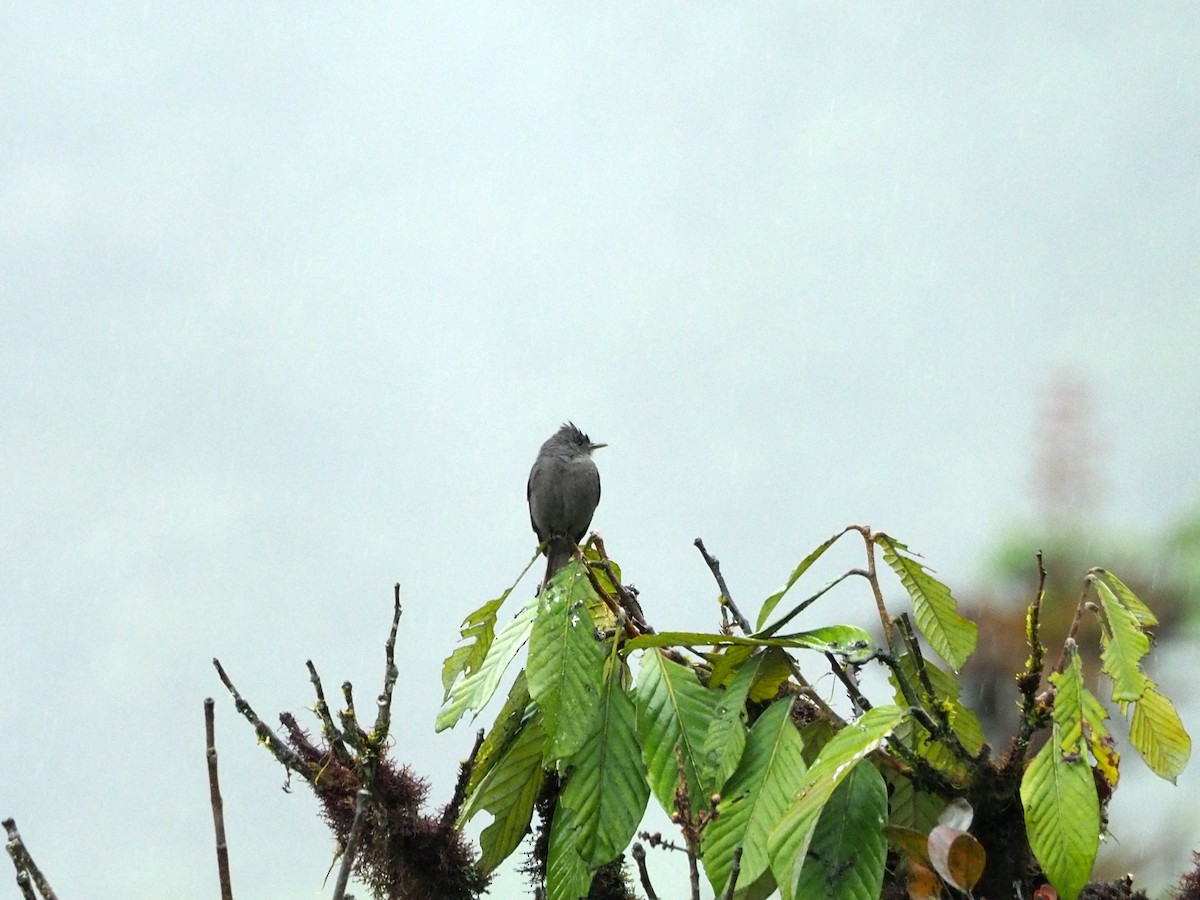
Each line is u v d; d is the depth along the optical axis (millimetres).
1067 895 7551
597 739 8812
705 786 8398
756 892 8945
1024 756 8266
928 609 9602
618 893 9555
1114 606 8375
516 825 9531
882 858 7918
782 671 9180
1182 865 8836
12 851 6723
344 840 9383
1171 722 8523
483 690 9281
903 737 9352
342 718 9180
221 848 6652
